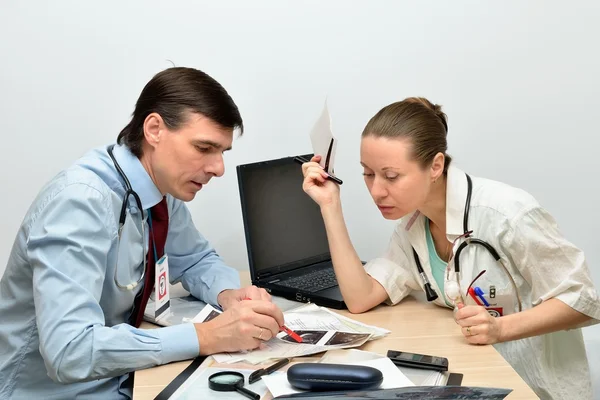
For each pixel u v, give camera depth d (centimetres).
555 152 230
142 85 223
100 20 220
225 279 179
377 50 225
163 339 133
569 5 223
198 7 221
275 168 201
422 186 155
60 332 129
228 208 232
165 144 147
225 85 226
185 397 116
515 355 165
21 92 220
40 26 218
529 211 156
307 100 228
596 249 233
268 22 223
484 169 231
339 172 231
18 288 152
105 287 151
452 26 224
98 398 149
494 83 227
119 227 147
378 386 114
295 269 201
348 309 168
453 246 160
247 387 119
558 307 150
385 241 234
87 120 223
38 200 146
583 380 168
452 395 102
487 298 157
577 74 226
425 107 160
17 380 151
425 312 166
